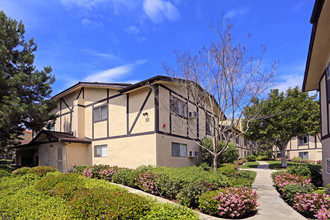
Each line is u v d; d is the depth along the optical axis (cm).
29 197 652
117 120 1493
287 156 3869
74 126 1692
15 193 733
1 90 1339
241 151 3894
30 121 1468
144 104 1357
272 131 2120
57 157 1619
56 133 1658
